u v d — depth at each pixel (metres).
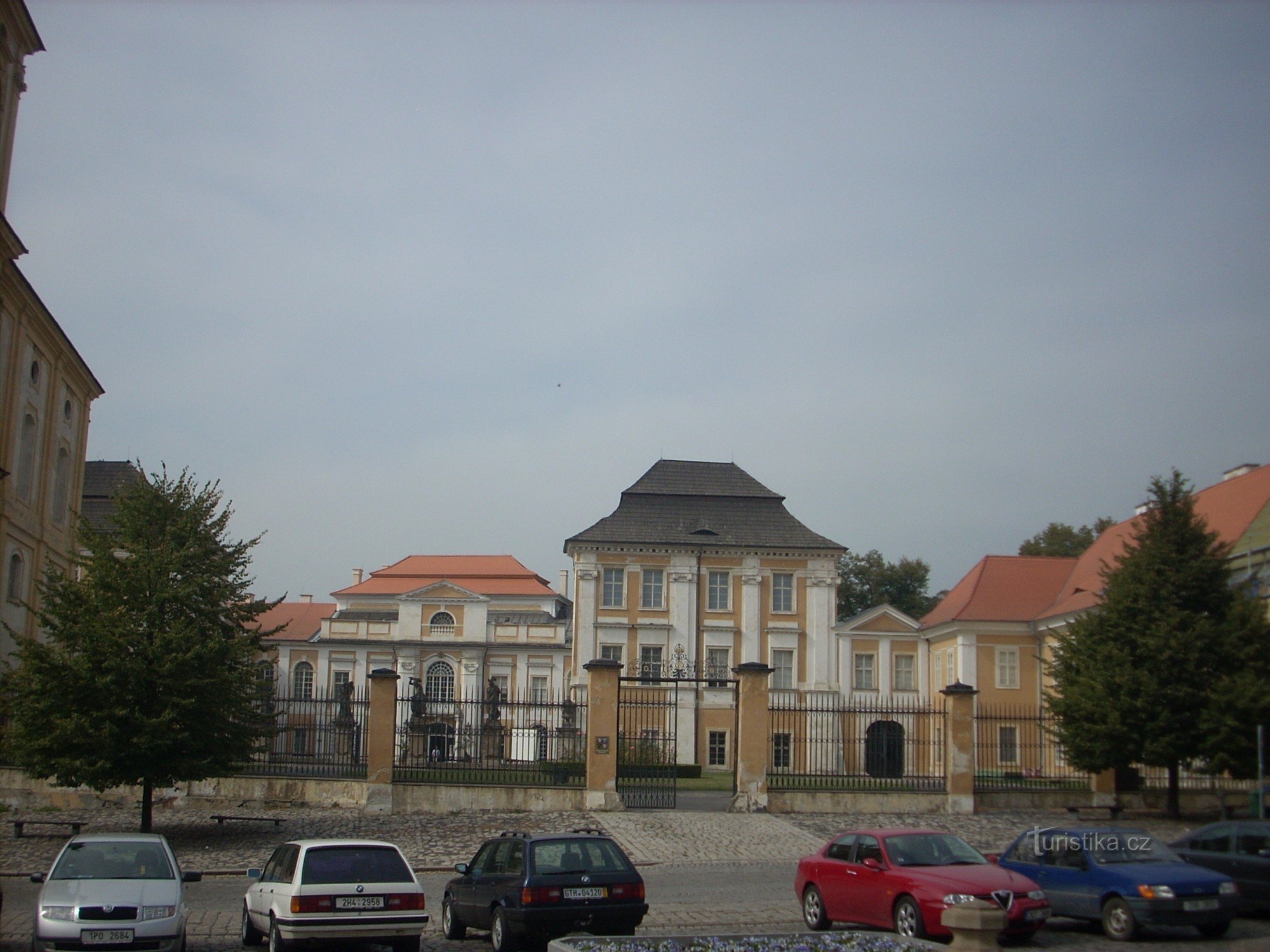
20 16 37.09
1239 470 54.25
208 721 29.09
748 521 71.44
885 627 68.69
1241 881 18.72
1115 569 37.81
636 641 68.69
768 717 33.91
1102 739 34.34
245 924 16.73
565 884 16.05
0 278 39.75
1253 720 32.75
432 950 16.86
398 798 32.88
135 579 29.03
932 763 42.53
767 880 24.08
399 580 87.50
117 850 16.20
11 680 29.42
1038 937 17.23
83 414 52.66
